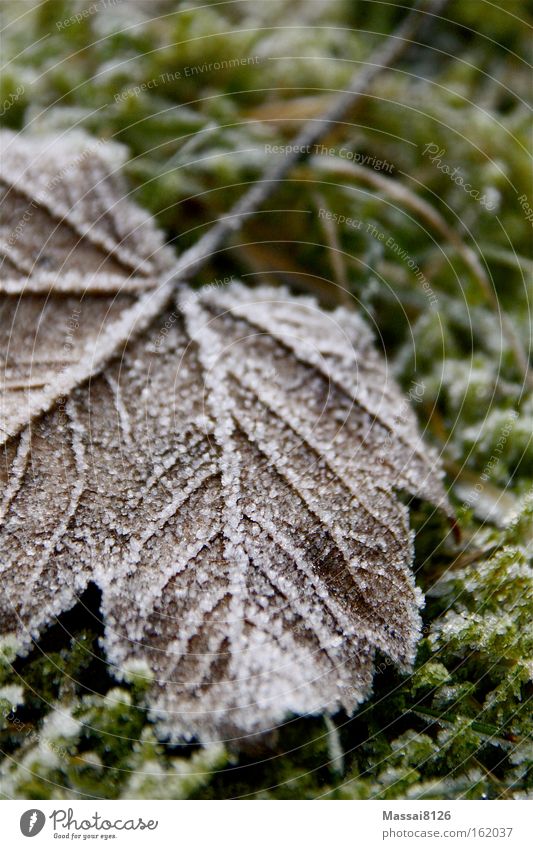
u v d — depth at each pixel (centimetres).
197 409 21
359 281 24
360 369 22
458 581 21
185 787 19
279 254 24
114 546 20
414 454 21
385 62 24
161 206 24
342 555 20
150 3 26
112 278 22
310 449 21
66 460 20
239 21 26
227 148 25
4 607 20
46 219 22
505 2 26
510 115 26
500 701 20
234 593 20
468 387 23
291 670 19
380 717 20
